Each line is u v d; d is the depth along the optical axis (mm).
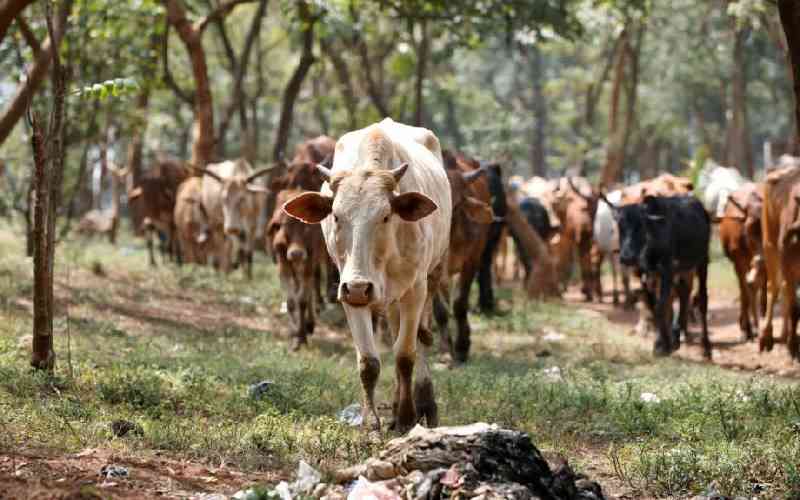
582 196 22703
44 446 7051
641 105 47219
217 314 16031
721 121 52156
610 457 8000
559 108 53125
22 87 14891
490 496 5715
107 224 31906
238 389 9711
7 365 9453
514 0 22734
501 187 16594
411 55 35344
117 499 5984
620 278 26672
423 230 8055
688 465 7320
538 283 20719
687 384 11117
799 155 17109
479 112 48438
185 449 7418
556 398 10047
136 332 13250
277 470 7074
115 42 21141
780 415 9227
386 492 6000
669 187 17422
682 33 40062
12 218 23953
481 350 14508
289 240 13445
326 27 24219
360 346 7898
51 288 9500
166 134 44562
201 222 21906
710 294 22281
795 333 13914
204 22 22984
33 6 18297
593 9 25406
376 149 7820
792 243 13625
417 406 8766
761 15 22438
